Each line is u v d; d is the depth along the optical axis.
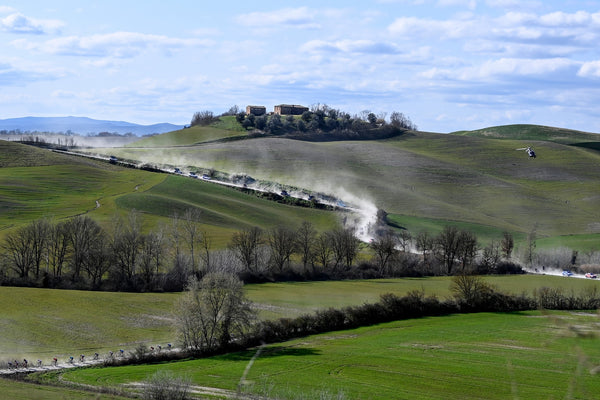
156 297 148.75
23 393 78.69
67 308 133.62
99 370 96.12
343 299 150.75
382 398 84.62
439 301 151.88
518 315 146.00
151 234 176.50
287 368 99.25
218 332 112.69
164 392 78.31
